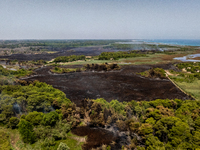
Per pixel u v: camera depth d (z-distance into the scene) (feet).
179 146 78.02
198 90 192.75
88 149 90.48
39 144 92.22
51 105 131.54
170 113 112.57
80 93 186.91
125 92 191.42
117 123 108.37
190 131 91.97
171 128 92.79
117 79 247.70
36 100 126.62
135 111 121.49
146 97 176.86
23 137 93.56
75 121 114.01
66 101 140.05
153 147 80.74
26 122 96.02
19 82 199.62
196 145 77.87
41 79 247.50
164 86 213.25
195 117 104.83
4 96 130.00
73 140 98.58
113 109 121.60
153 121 101.35
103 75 272.72
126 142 96.37
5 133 98.78
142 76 263.90
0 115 111.55
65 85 217.36
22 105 125.49
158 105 127.13
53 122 106.83
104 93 187.83
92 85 217.77
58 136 98.27
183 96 180.04
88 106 133.80
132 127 99.50
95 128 112.47
